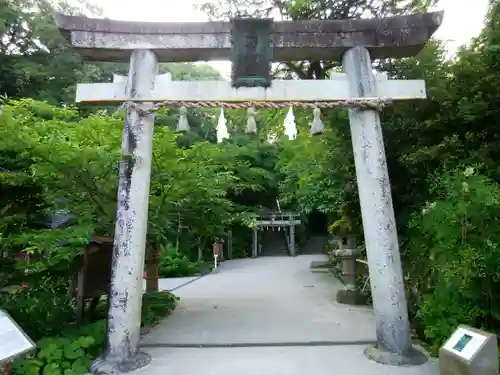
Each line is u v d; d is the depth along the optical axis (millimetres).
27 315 4812
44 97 13266
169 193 6238
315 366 4121
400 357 4082
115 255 4254
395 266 4266
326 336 5297
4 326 3113
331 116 6730
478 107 5051
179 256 14594
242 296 9031
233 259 21234
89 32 4613
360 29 4664
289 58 4996
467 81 5508
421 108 5852
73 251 4801
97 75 14805
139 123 4488
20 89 13914
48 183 5125
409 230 5789
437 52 6172
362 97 4543
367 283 7910
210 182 6672
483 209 4059
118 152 4457
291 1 8414
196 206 6938
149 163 4535
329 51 4793
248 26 4621
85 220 5156
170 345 4969
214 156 7000
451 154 5281
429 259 5020
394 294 4215
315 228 28203
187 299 8688
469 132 5363
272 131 11742
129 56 4855
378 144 4484
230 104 4531
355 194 7250
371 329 5641
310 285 10781
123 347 4109
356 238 8266
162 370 4062
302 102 4508
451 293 4340
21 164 5152
